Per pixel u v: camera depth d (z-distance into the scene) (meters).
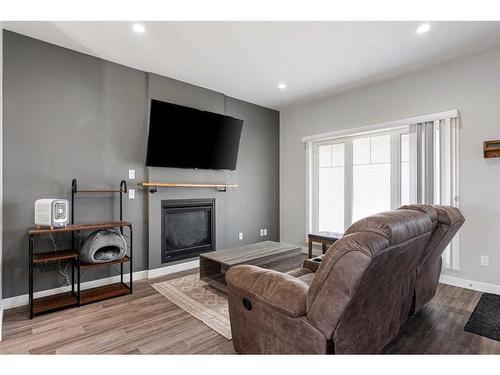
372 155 3.87
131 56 2.97
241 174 4.51
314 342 1.23
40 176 2.66
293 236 4.86
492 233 2.79
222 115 3.91
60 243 2.77
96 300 2.60
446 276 3.08
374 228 1.18
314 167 4.58
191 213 3.81
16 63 2.54
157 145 3.32
